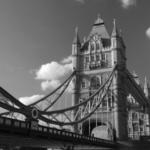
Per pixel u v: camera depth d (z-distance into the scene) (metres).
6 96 42.91
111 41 99.88
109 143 73.94
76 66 101.00
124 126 92.69
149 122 126.31
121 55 101.69
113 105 91.75
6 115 47.72
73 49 103.38
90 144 59.12
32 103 71.06
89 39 105.38
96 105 85.81
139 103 121.56
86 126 94.94
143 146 84.88
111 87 94.19
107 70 97.06
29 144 50.12
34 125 40.50
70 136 50.09
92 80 98.44
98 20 109.06
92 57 101.06
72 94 98.25
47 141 45.91
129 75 106.31
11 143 46.78
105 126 89.88
